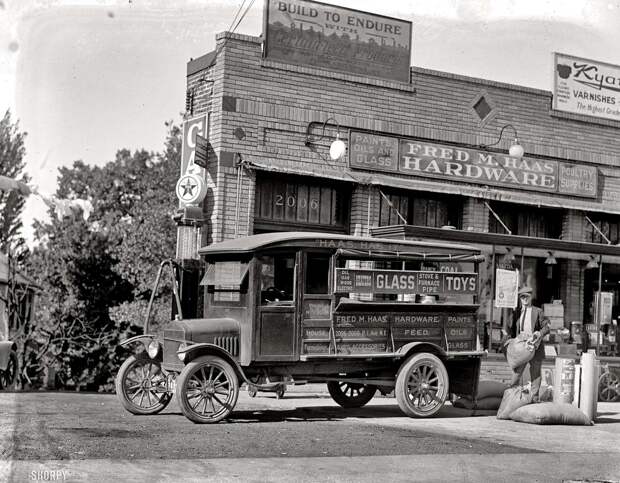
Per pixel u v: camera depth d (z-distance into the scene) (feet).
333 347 31.01
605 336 52.11
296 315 30.37
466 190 51.29
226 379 29.66
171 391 30.81
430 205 51.72
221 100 44.68
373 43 49.24
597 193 56.90
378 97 49.21
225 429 26.63
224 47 44.83
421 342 32.81
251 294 29.68
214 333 29.60
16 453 19.15
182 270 43.04
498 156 53.01
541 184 54.49
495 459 21.95
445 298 34.17
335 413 33.53
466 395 34.68
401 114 49.88
